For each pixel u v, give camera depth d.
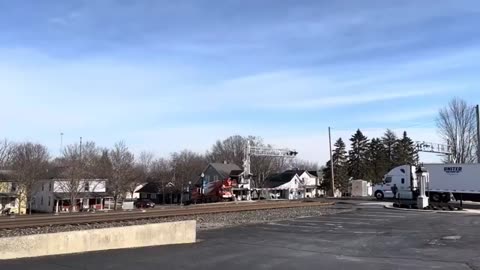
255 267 12.35
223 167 103.56
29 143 107.00
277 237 19.41
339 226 24.30
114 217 25.05
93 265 12.12
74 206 87.12
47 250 13.44
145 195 118.56
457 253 15.04
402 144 117.69
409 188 55.69
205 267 12.27
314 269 12.11
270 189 106.62
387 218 29.42
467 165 50.06
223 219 27.75
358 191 81.50
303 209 36.38
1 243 12.48
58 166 97.81
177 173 113.50
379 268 12.26
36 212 90.25
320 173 133.50
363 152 115.25
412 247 16.55
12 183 85.50
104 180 91.88
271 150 75.50
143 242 16.02
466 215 32.59
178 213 28.86
